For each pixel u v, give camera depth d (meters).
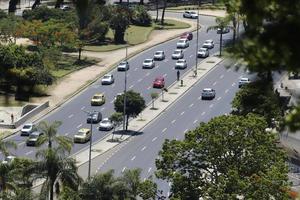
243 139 102.50
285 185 98.44
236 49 19.17
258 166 102.50
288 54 18.72
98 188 110.44
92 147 168.38
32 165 115.00
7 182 114.38
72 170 116.00
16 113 188.62
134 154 165.12
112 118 178.88
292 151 127.62
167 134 180.62
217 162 103.31
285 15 19.16
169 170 105.25
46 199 115.31
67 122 186.62
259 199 96.50
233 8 20.31
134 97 181.12
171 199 101.19
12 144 133.50
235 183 97.31
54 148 119.94
